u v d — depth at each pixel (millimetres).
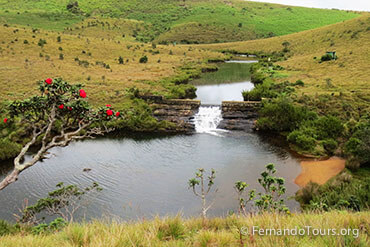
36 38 98250
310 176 25891
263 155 31109
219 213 19438
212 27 178000
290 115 38156
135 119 40219
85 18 186125
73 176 25750
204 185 24109
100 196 22172
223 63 106812
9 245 6270
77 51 94875
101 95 50656
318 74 68000
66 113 8773
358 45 88375
